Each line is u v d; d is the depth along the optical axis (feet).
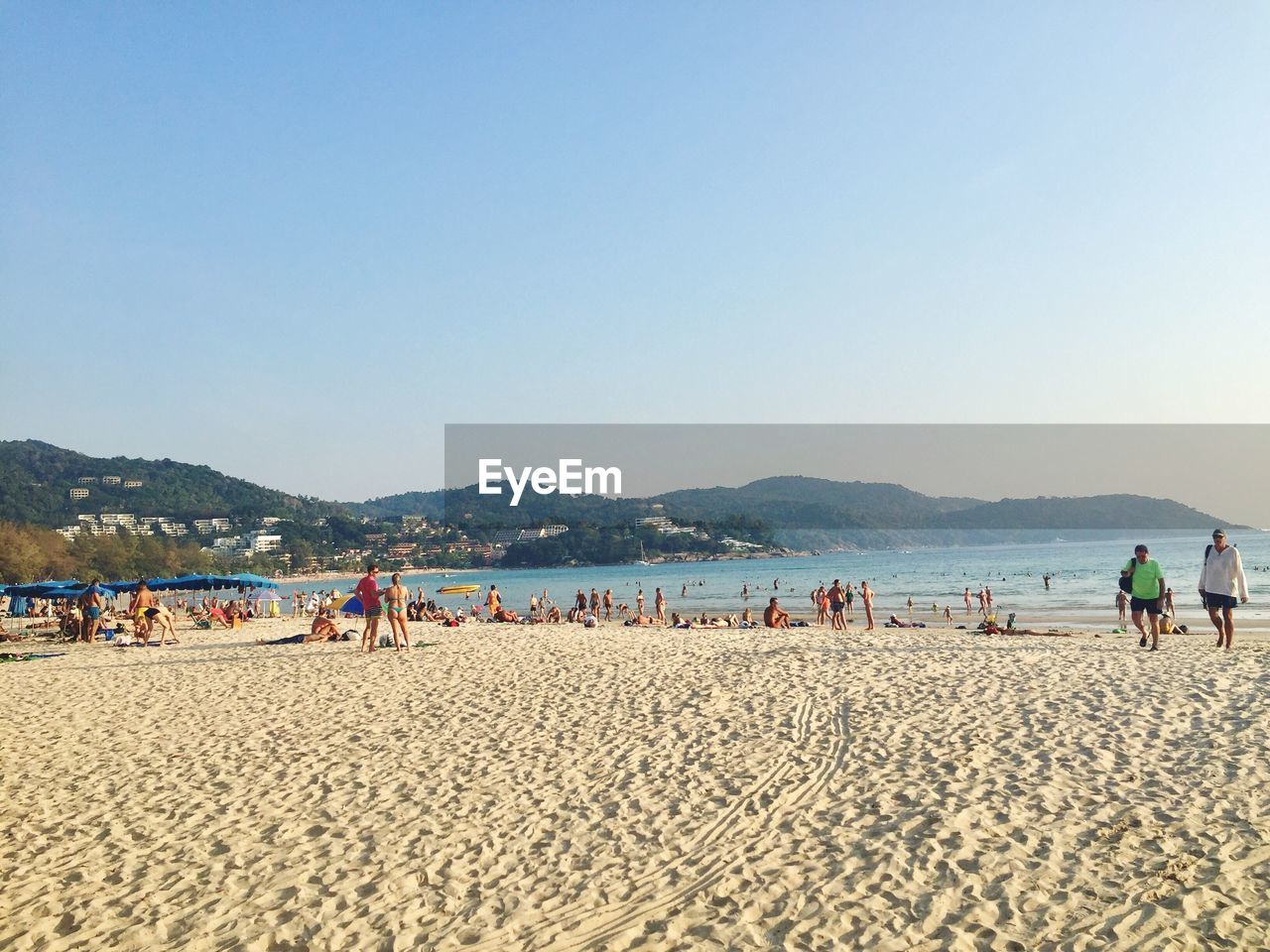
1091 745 24.86
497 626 91.25
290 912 16.46
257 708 37.93
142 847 20.53
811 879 16.83
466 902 16.58
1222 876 15.70
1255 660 38.09
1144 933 13.87
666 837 19.57
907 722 29.14
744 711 32.24
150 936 15.66
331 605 104.68
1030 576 245.65
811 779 23.35
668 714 32.45
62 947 15.39
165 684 46.88
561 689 39.06
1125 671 36.70
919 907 15.30
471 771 25.88
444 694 39.19
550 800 22.63
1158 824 18.38
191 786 25.61
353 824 21.45
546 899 16.55
